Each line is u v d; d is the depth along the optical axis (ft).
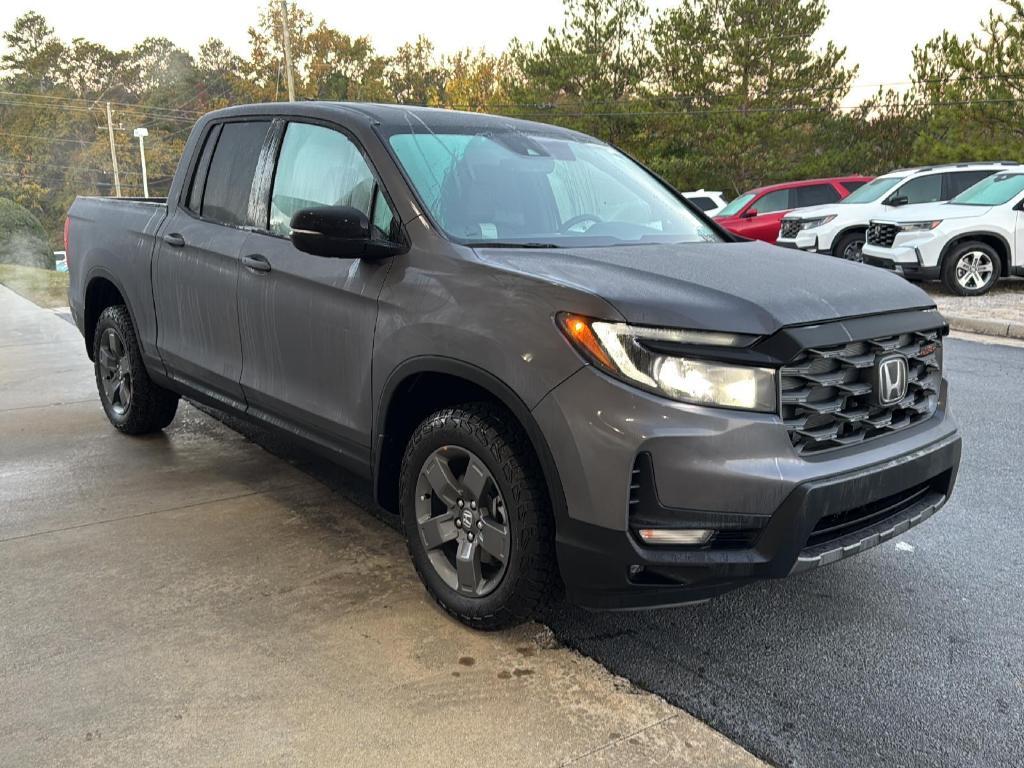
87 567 11.96
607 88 130.11
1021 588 11.68
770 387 8.77
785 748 8.33
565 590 9.72
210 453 17.03
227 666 9.53
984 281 40.81
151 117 315.58
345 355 11.56
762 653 10.03
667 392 8.64
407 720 8.64
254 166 13.88
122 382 17.94
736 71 123.75
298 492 14.92
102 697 8.95
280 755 8.09
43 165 301.43
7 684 9.16
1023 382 23.81
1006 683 9.45
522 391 9.20
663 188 14.35
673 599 9.06
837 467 9.02
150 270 15.83
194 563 12.11
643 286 9.34
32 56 347.77
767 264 10.78
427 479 10.56
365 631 10.33
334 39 295.89
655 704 9.00
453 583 10.50
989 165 45.52
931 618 10.87
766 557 8.77
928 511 10.42
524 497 9.46
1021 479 15.78
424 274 10.55
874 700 9.12
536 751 8.21
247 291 13.29
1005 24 80.38
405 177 11.35
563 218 12.23
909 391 10.25
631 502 8.75
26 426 19.02
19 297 41.55
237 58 334.44
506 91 141.59
